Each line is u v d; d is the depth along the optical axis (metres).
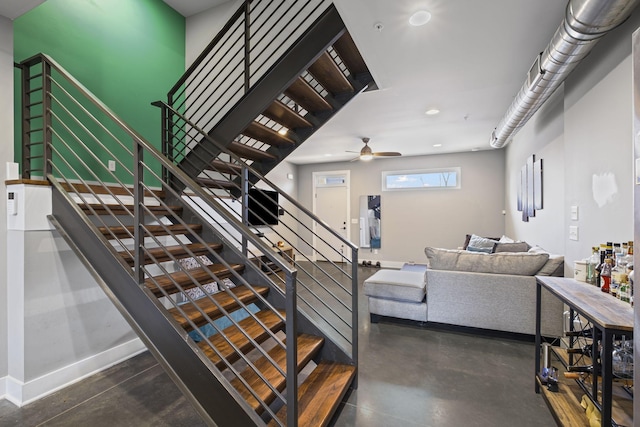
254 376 1.79
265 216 5.32
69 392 2.08
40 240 2.05
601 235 2.05
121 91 3.26
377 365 2.44
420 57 2.45
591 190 2.19
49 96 2.12
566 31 1.75
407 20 1.98
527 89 2.60
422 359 2.53
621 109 1.83
